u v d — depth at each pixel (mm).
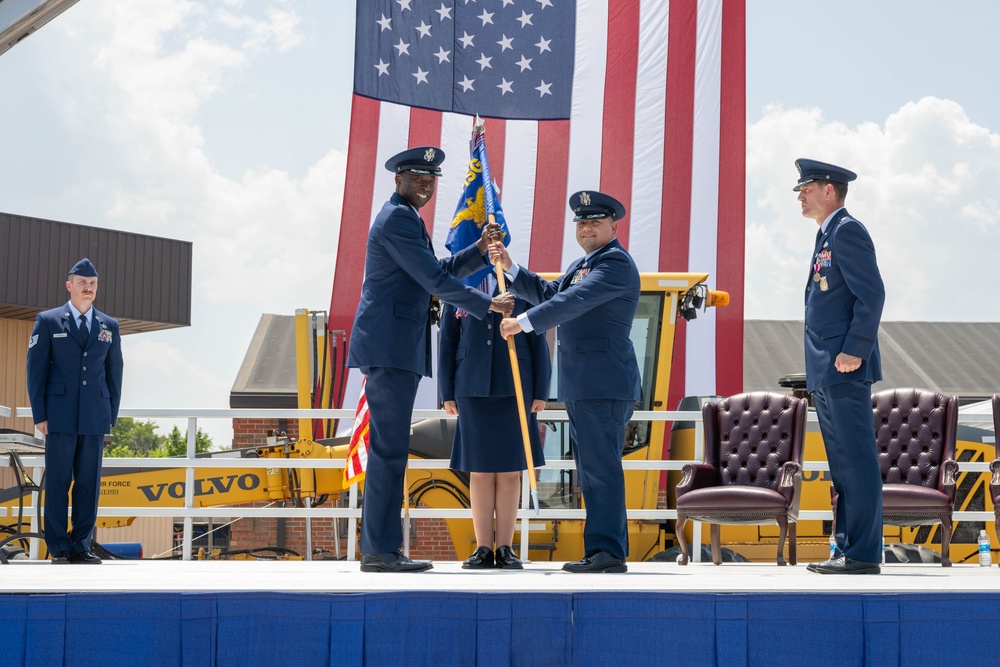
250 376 19156
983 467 7145
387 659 3500
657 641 3523
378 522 4941
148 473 8844
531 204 10680
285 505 9625
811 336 5246
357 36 10703
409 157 5148
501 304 5016
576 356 5273
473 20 10852
